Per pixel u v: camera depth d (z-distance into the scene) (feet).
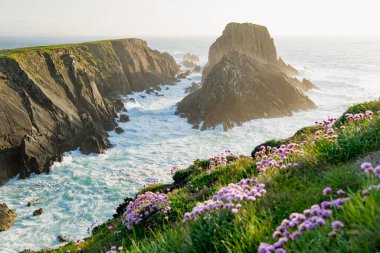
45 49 271.69
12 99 195.62
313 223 13.62
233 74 270.46
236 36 446.60
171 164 176.35
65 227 116.26
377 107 48.55
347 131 31.27
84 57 339.77
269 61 456.86
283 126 237.04
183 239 19.79
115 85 344.90
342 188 19.60
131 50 415.85
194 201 34.60
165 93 381.81
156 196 37.68
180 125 251.60
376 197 13.76
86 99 250.57
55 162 177.27
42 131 195.21
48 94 219.41
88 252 38.47
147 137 224.74
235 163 43.16
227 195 20.71
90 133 208.95
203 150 196.75
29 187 152.46
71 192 144.97
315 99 311.68
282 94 279.49
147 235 32.45
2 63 212.43
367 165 15.72
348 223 13.69
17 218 123.34
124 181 155.33
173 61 534.37
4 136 176.86
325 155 27.14
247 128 234.99
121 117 263.90
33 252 75.97
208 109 253.03
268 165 29.32
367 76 459.73
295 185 23.47
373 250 11.68
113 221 59.00
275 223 18.58
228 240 17.07
